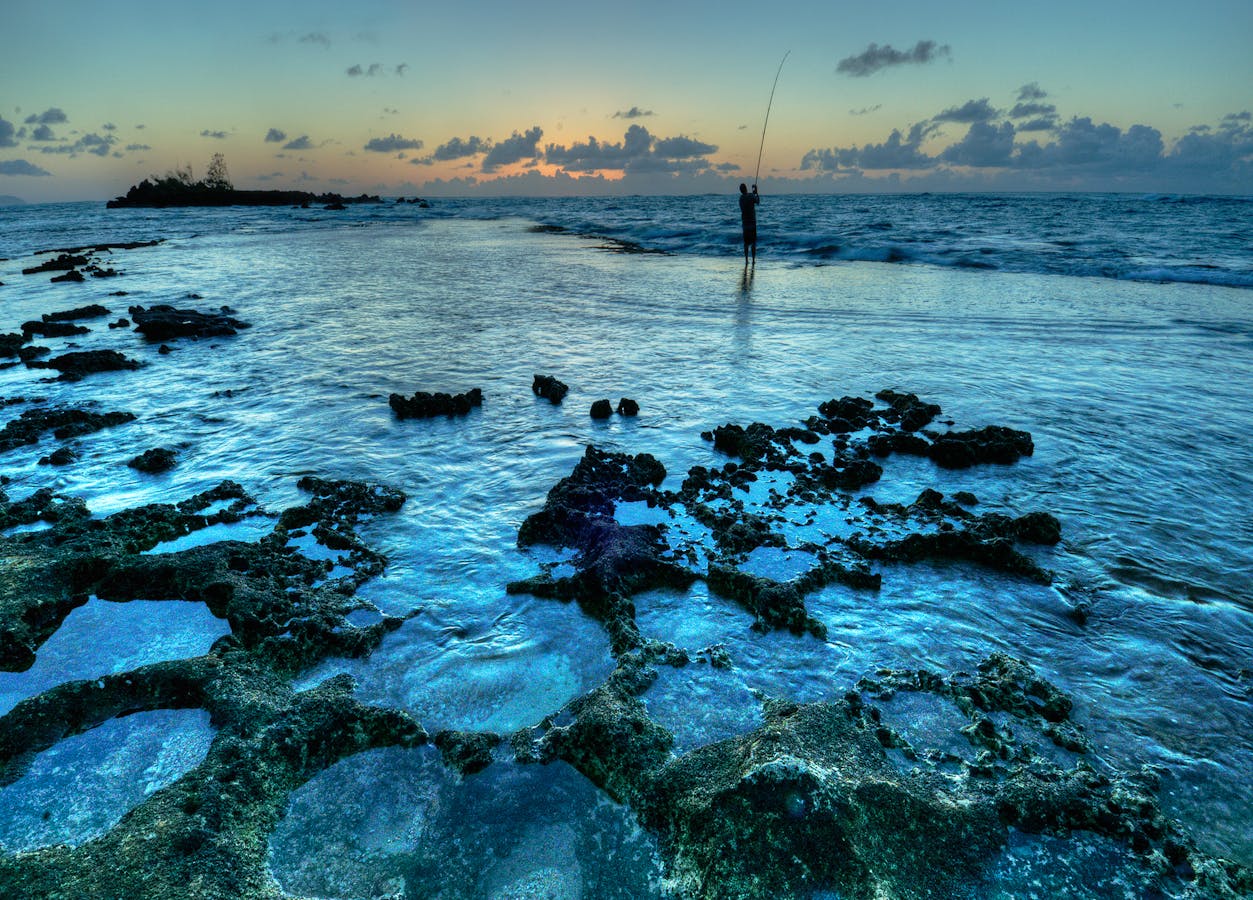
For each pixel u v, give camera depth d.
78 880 2.44
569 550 4.98
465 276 19.59
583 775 3.08
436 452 6.84
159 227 46.19
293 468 6.46
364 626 4.11
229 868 2.56
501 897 2.54
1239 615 4.17
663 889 2.55
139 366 10.34
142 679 3.58
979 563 4.80
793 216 49.69
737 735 3.26
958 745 3.21
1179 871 2.59
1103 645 3.94
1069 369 9.45
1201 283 16.53
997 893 2.50
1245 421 7.34
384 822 2.87
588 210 78.50
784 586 4.30
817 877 2.48
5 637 3.94
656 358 10.39
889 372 9.46
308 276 19.95
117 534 5.07
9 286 19.09
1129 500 5.66
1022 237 27.45
